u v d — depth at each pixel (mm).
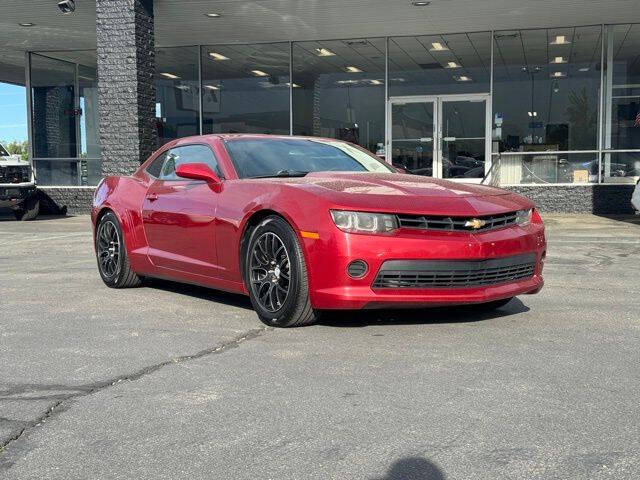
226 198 4938
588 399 3102
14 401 3186
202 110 17469
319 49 16484
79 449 2646
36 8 13336
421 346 4047
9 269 7656
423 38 15750
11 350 4086
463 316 4871
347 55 16500
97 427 2863
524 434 2711
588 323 4637
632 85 14844
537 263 4746
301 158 5484
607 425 2795
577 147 15219
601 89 15000
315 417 2930
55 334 4477
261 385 3367
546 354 3848
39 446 2680
